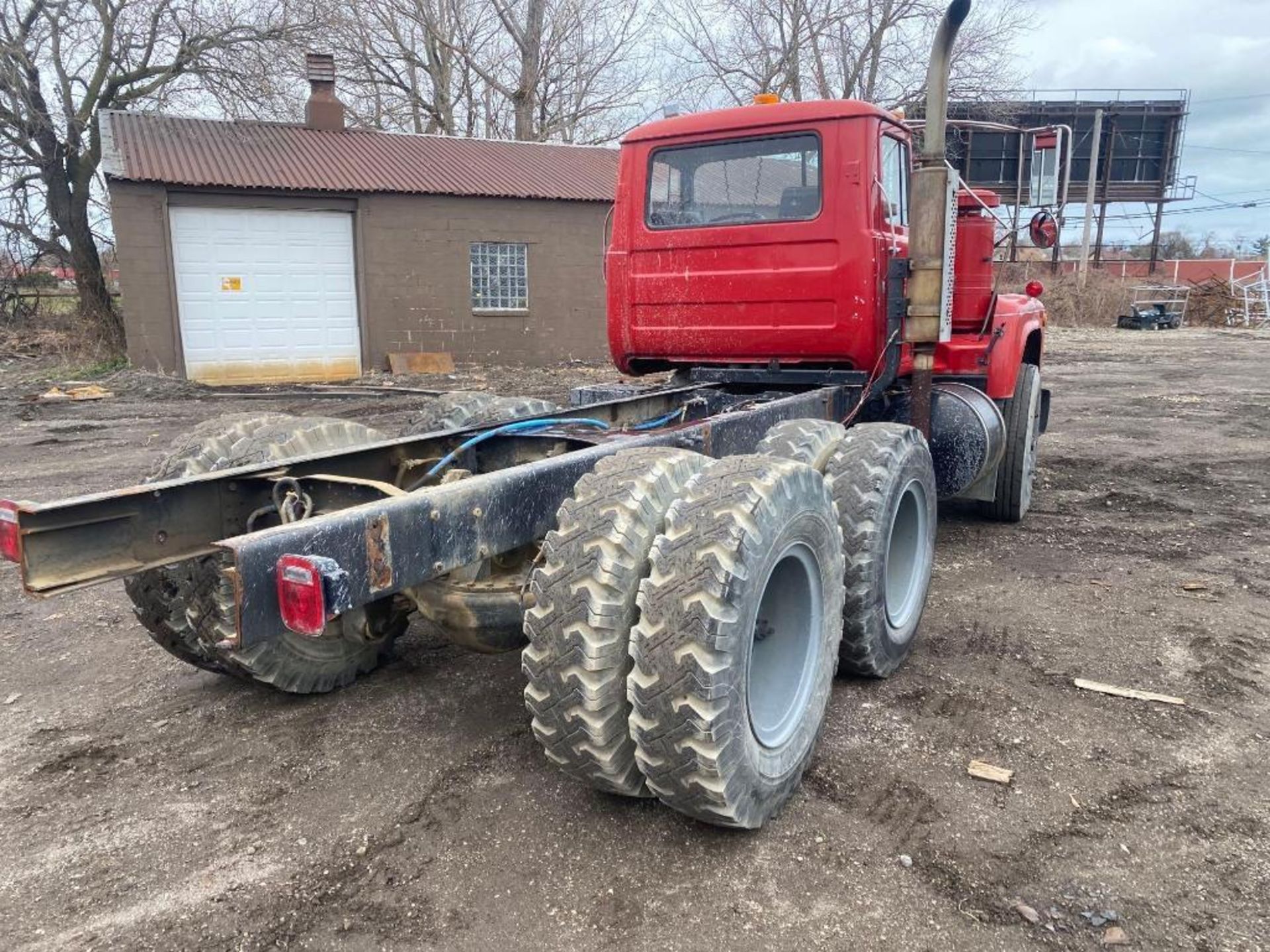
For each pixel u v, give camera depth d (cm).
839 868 258
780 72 2731
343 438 386
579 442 386
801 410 427
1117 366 1723
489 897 247
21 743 334
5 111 1684
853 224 452
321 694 372
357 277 1631
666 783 251
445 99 2800
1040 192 546
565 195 1744
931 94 415
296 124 1814
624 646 251
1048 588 491
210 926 237
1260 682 374
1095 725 339
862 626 346
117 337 1756
